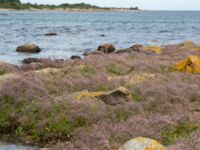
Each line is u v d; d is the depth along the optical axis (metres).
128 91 19.02
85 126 15.70
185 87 21.02
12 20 170.25
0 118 17.52
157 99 18.64
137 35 88.12
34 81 21.27
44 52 51.03
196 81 23.48
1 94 19.22
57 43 65.19
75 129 15.30
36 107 17.64
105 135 13.49
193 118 14.88
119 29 115.38
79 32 96.75
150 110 17.33
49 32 93.06
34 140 15.40
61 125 15.89
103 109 17.11
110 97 18.45
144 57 33.84
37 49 51.50
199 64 27.56
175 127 14.14
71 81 22.58
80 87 21.80
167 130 13.90
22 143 15.10
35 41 68.12
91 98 18.48
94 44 64.06
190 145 11.14
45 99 18.72
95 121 16.20
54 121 16.19
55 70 25.98
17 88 19.66
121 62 29.94
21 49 51.06
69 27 122.50
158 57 34.22
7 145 14.84
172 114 15.98
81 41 69.94
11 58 43.69
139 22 179.88
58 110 17.30
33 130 16.08
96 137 13.33
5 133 16.38
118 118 16.23
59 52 51.16
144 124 14.52
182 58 34.03
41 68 28.31
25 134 16.03
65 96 18.94
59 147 13.16
